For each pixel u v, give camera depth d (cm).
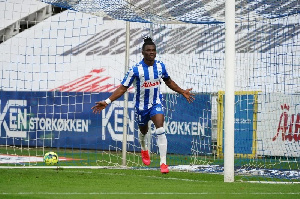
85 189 2486
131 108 5447
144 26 5891
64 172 3478
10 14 6881
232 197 2277
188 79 5231
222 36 5234
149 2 3906
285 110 4819
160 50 5219
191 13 4041
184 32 5284
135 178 3170
